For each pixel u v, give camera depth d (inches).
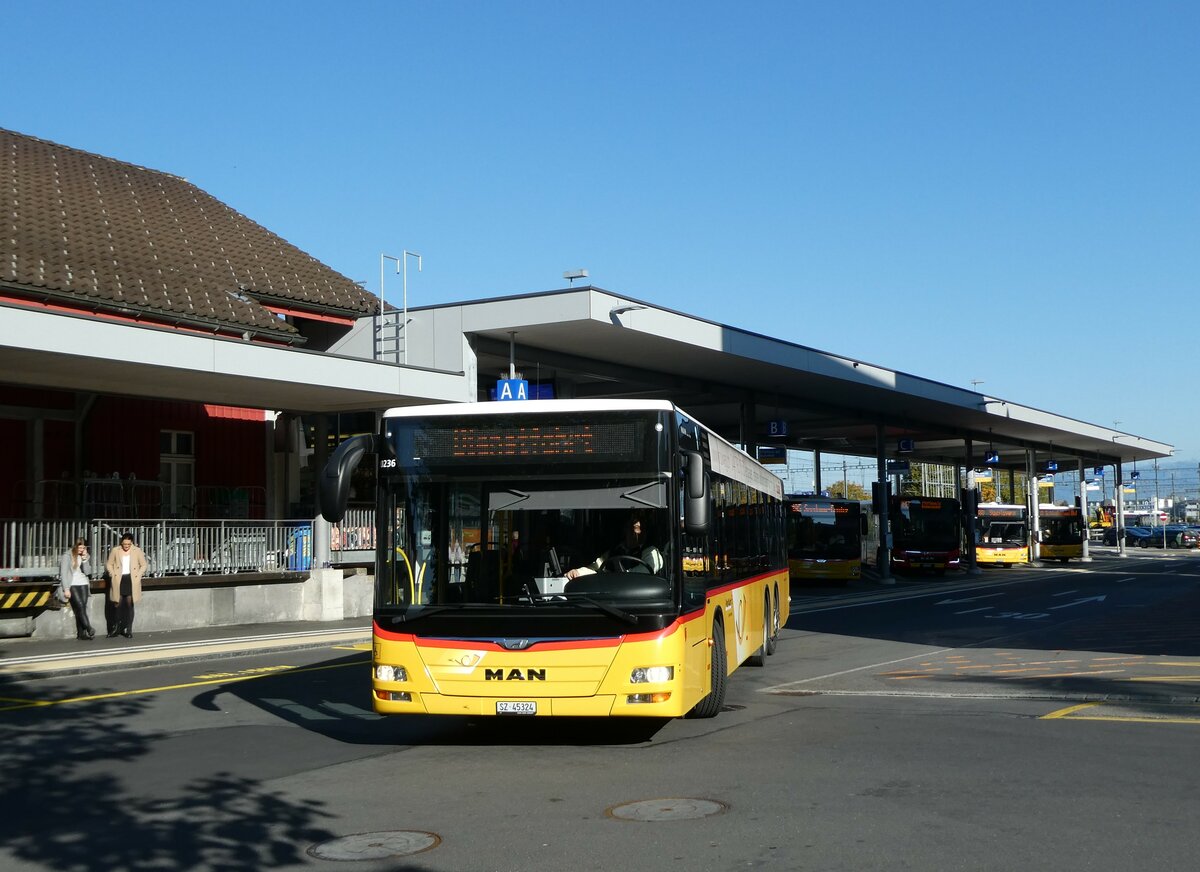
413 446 407.2
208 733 459.8
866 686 572.4
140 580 895.7
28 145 1216.8
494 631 388.5
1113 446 2832.2
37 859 271.7
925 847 261.4
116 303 983.0
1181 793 315.0
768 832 278.4
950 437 2442.2
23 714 524.1
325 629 984.9
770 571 718.5
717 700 471.8
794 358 1446.9
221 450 1174.3
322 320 1219.2
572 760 383.6
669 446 401.4
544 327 1152.2
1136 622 990.4
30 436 1013.2
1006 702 502.6
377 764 385.1
